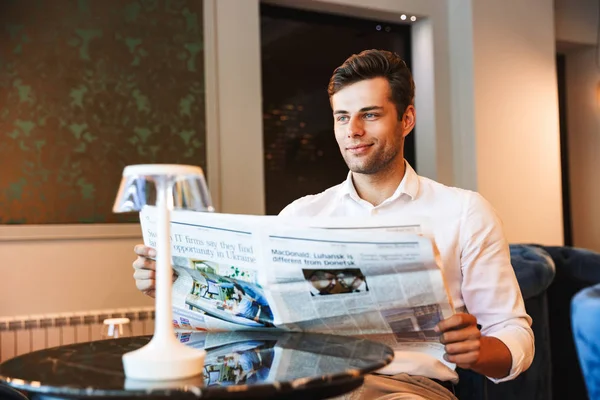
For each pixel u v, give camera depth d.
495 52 3.98
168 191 0.92
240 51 3.36
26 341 2.84
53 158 2.98
